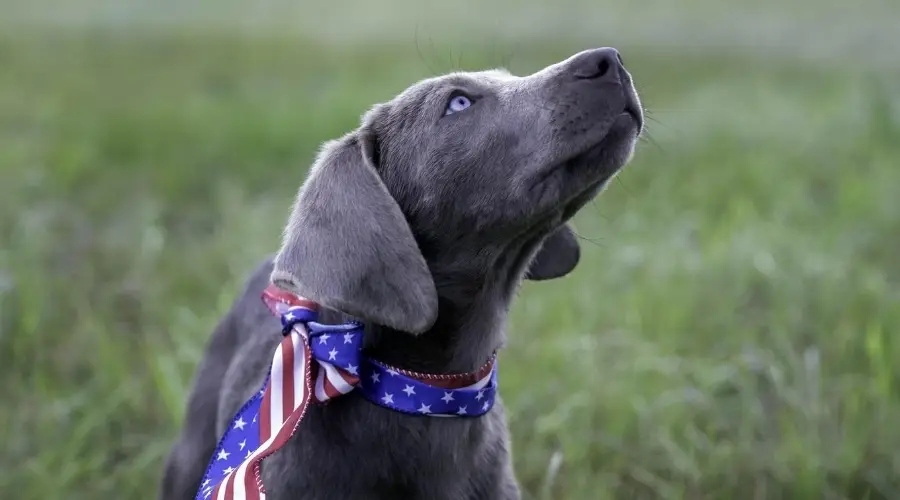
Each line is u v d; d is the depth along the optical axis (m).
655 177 8.49
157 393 5.10
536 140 2.99
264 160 9.41
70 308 6.09
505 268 3.18
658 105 11.72
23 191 8.32
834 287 5.82
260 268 4.12
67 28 21.72
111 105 12.17
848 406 4.53
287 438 2.79
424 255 3.13
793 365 4.83
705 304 5.73
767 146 9.71
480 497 3.11
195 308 6.06
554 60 13.53
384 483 2.98
